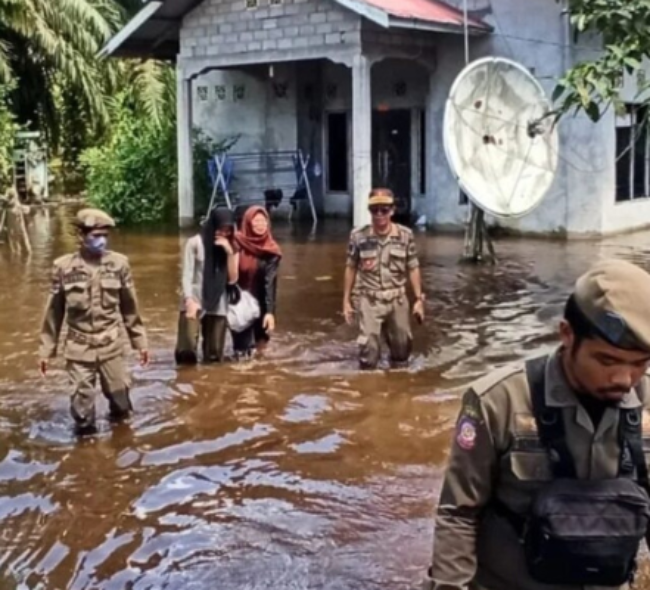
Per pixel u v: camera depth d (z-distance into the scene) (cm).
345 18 1678
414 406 697
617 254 1484
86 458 592
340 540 471
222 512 508
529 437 233
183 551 460
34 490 540
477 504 241
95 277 641
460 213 1867
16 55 2405
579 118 1684
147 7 1838
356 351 869
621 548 228
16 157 2414
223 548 463
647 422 236
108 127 2512
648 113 1075
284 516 501
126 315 666
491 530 243
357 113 1683
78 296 636
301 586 422
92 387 643
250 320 842
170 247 1645
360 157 1684
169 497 529
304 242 1692
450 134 1271
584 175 1697
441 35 1816
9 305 1106
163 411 685
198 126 2195
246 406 697
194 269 816
